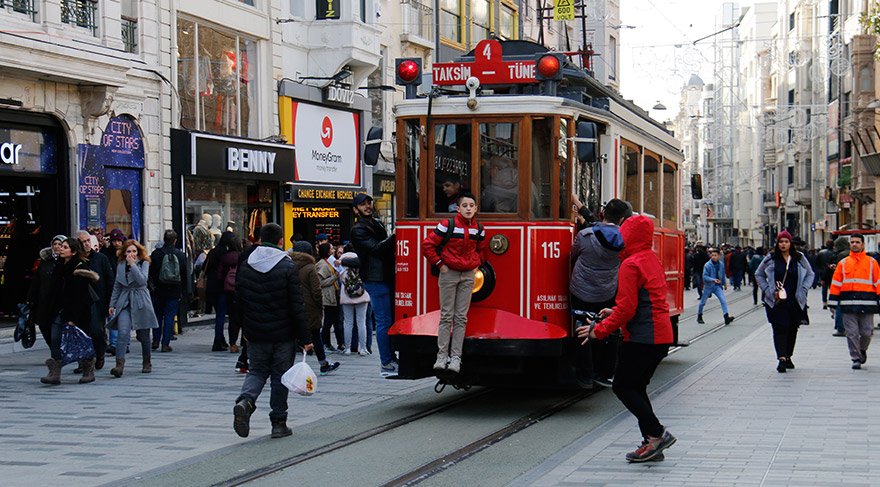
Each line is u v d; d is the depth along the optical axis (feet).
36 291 45.06
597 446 29.71
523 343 35.45
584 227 38.22
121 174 68.85
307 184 89.56
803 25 207.82
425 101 37.63
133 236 69.87
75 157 63.93
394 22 105.09
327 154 93.40
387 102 104.47
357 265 41.63
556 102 36.81
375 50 94.22
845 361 52.42
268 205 85.87
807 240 213.66
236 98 82.07
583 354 37.55
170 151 73.41
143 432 32.73
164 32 72.79
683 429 32.24
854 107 154.61
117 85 64.54
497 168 37.06
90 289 44.09
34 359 53.88
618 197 41.93
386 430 33.27
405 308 37.60
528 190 36.68
